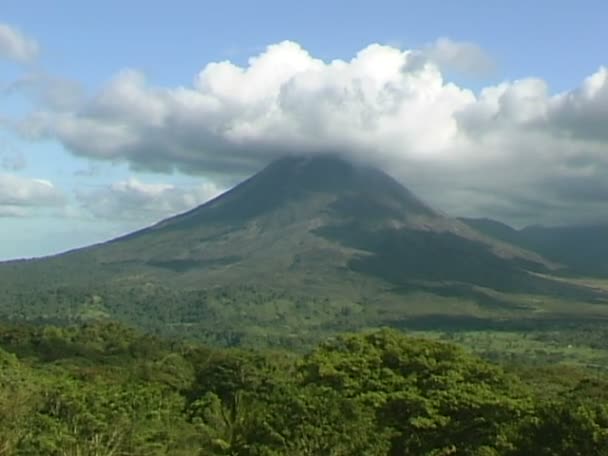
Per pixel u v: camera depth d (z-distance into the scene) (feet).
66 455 110.22
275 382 167.84
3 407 125.70
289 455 107.45
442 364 127.24
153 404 192.85
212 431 152.87
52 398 164.25
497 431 111.34
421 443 116.16
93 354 316.81
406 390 121.29
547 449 99.50
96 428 145.28
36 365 277.23
